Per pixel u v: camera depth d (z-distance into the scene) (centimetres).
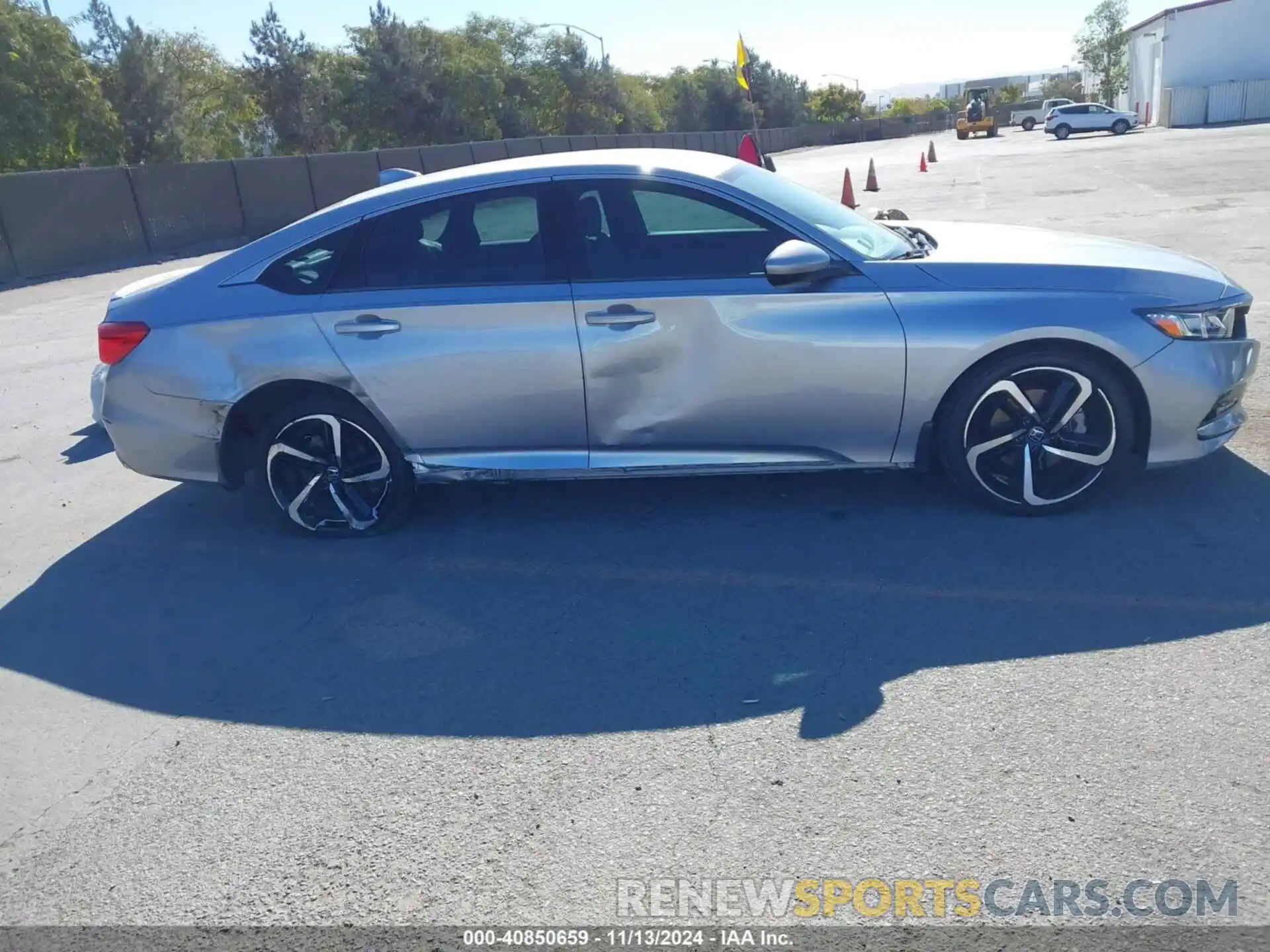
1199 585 377
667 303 433
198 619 427
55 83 3325
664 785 296
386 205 463
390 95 4681
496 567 447
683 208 444
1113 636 350
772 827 274
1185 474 476
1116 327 412
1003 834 264
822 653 356
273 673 379
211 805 307
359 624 409
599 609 403
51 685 385
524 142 3447
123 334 475
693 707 333
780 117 8050
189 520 540
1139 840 258
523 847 276
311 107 4525
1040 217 1469
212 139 4291
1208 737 293
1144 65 5803
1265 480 462
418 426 461
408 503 487
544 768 309
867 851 263
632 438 452
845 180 1659
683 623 386
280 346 458
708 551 443
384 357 452
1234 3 4778
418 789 305
